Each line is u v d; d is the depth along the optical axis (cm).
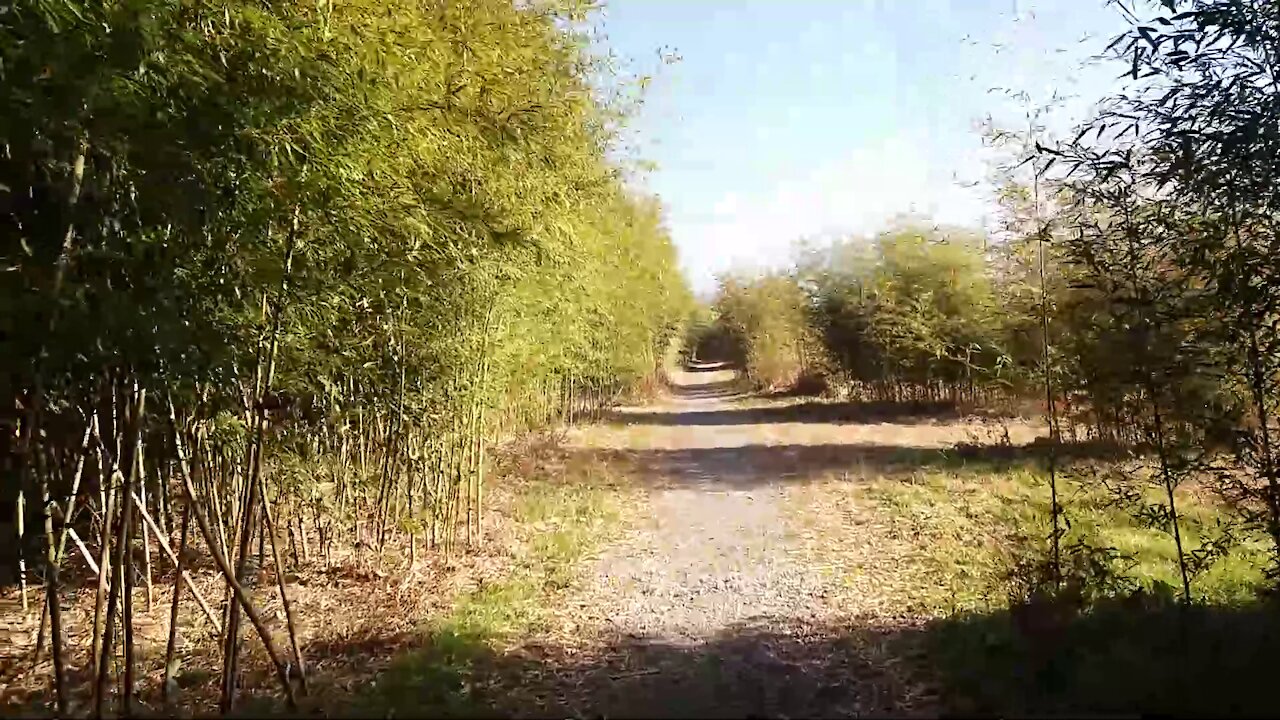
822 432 1858
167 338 326
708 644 522
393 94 419
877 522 874
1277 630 395
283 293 411
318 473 662
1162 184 374
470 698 430
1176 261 384
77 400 404
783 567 709
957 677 426
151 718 386
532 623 567
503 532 866
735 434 1869
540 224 733
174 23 325
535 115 624
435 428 734
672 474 1291
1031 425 1330
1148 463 429
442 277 618
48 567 365
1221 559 573
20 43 288
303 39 357
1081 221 436
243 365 399
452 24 531
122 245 332
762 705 420
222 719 370
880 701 418
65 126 310
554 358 1123
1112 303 416
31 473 480
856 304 2238
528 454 1365
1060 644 420
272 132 340
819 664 479
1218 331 373
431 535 784
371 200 426
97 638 410
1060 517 705
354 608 607
